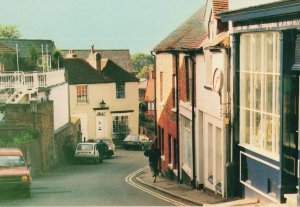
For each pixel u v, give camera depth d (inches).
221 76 507.8
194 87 687.7
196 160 685.9
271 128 425.4
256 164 454.3
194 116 689.6
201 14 929.5
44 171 924.6
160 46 940.6
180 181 786.2
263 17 422.3
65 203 518.9
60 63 1304.1
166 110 928.3
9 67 1150.3
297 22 370.3
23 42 1266.0
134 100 1911.9
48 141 975.0
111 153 1376.7
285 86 392.8
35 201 532.4
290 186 397.7
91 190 647.8
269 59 427.5
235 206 432.5
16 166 573.3
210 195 581.6
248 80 475.2
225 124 511.5
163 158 978.1
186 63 746.2
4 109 903.1
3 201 531.5
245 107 482.9
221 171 571.8
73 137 1326.3
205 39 666.2
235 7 491.8
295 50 386.6
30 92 981.2
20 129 876.6
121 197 579.8
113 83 1866.4
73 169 1026.1
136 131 1920.5
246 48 478.3
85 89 1815.9
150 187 724.0
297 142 395.5
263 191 438.9
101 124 1849.2
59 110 1182.9
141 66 4042.8
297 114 392.5
